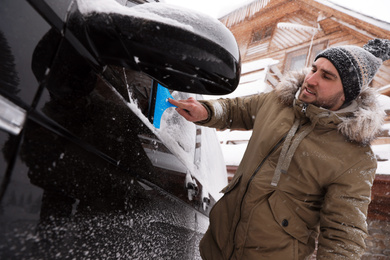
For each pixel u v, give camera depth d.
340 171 1.00
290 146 1.03
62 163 0.51
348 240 0.96
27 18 0.44
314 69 1.08
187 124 1.28
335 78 1.04
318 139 1.03
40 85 0.46
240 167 1.14
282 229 0.97
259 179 1.02
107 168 0.63
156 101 0.93
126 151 0.68
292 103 1.13
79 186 0.54
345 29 9.38
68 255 0.52
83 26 0.53
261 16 11.79
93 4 0.55
